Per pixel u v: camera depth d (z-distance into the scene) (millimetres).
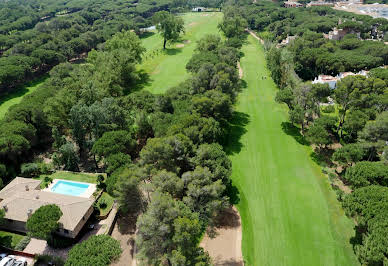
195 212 51156
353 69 130875
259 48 185625
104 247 45844
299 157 82688
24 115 85500
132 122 87375
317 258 53312
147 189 53906
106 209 62969
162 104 89688
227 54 130625
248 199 68062
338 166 77812
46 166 76438
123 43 140750
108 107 81812
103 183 69062
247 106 112688
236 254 54406
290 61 125562
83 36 188375
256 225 60969
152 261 43812
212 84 95938
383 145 68938
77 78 112688
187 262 40844
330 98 109188
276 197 68438
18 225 57125
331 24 197125
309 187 71188
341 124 90062
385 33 185250
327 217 62219
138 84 135625
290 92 97375
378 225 46062
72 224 53688
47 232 49531
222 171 61500
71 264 43000
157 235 43375
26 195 59750
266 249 55531
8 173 72812
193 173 55938
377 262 43000
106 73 109500
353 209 51594
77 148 88562
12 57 145875
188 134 70062
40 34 188625
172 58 170250
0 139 73375
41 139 90500
